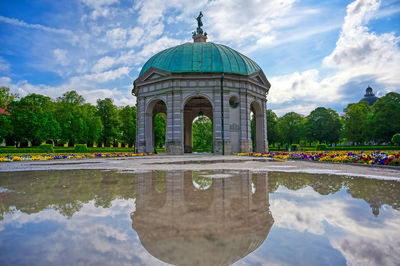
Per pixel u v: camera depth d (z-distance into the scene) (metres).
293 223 3.77
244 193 6.20
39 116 48.59
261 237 3.17
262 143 39.78
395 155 14.02
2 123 43.34
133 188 7.05
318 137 68.38
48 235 3.29
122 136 68.44
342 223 3.74
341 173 10.34
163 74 34.84
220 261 2.48
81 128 56.31
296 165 14.56
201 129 87.50
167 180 8.61
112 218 4.09
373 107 61.88
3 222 3.88
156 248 2.85
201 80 34.47
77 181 8.57
